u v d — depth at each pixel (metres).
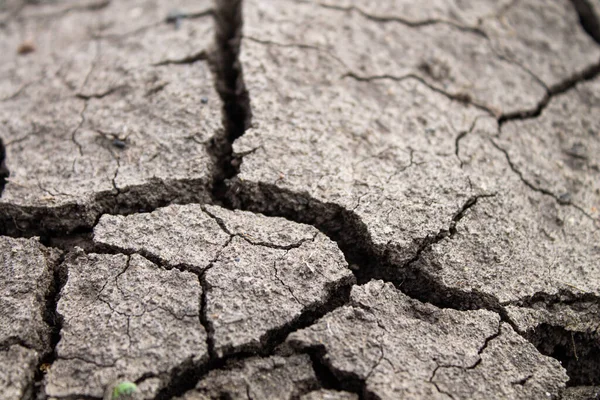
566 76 0.45
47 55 0.45
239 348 0.34
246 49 0.43
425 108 0.42
